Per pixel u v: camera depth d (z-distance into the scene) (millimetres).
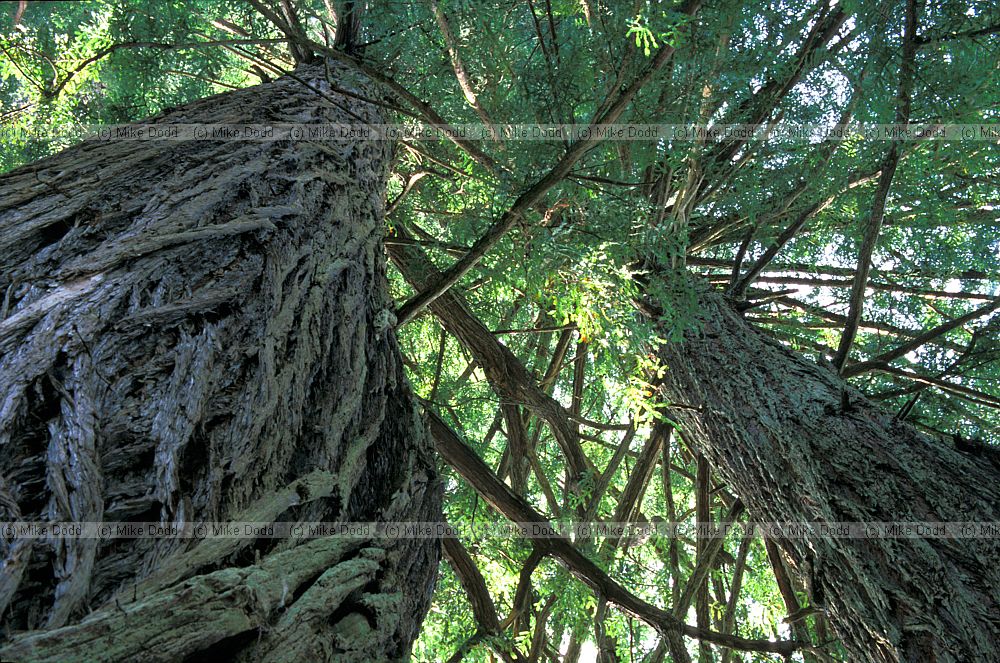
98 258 1647
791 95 4195
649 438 5387
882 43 3395
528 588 4668
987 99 3727
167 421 1355
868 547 2523
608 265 3090
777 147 4246
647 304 3803
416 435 2229
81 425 1238
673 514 5375
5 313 1429
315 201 2418
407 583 1760
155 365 1454
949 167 4844
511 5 3242
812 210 4188
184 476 1303
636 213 3369
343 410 1843
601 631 5074
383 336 2322
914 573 2387
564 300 3230
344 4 4172
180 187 2098
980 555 2365
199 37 3732
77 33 3596
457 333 5043
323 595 1302
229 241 1919
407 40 3684
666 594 6000
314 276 2076
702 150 3955
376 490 1871
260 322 1739
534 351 7562
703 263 5547
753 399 3242
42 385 1278
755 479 3039
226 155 2422
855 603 2498
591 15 2902
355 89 3805
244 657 1093
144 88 3977
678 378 3570
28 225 1709
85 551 1069
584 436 6633
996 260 5664
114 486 1216
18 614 962
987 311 4383
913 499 2578
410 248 4891
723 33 3498
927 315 6066
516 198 3078
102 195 1942
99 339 1434
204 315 1643
